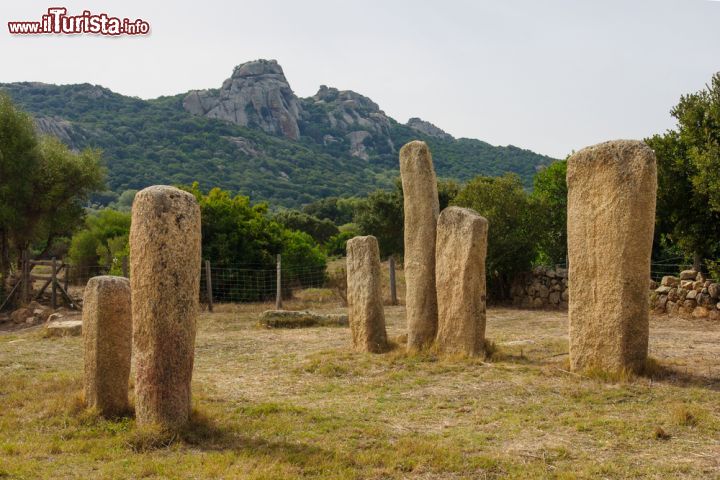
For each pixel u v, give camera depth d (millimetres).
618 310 8102
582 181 8555
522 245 18297
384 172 98375
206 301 21297
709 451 5473
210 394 8031
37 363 10508
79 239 29359
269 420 6688
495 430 6324
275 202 73250
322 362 10031
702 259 15867
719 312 13617
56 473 5168
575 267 8602
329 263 33625
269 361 10586
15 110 23469
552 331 12938
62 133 73438
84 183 24516
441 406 7332
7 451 5742
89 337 6918
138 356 6203
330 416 6891
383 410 7250
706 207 14609
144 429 5957
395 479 5035
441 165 95688
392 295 19797
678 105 15164
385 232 33812
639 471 5039
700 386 7555
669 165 15266
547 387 7910
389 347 11047
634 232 8023
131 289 6285
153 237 6066
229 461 5383
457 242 10008
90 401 6922
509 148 106938
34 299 20703
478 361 9438
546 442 5879
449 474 5121
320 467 5238
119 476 5059
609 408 6914
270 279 22328
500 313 17016
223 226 22469
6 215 21781
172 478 4996
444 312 10211
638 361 8109
